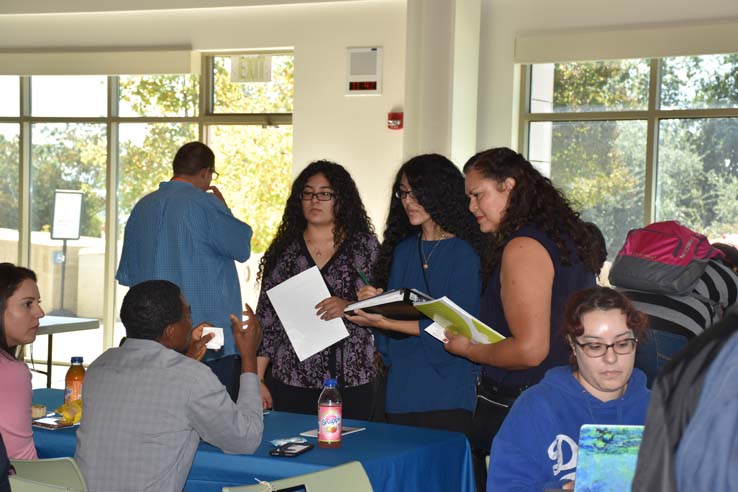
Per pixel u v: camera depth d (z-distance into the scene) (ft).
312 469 8.20
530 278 7.74
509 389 8.19
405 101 22.58
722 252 9.99
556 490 6.18
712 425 2.96
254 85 26.45
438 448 8.98
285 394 11.39
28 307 9.29
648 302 8.94
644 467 3.14
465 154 22.80
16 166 28.68
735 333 3.04
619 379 6.48
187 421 8.10
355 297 11.43
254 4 25.23
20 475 8.08
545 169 23.75
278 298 11.30
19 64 27.53
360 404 11.28
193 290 12.74
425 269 9.93
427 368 9.68
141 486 7.96
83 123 27.99
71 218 28.25
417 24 22.47
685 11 21.47
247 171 26.71
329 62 24.86
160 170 27.55
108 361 8.38
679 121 22.27
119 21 26.84
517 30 23.32
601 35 22.16
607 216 23.15
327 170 11.55
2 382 8.57
